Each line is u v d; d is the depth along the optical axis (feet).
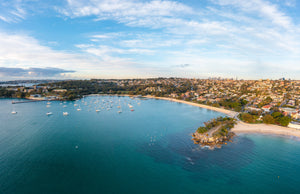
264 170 317.42
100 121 648.79
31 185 266.57
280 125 597.11
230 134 494.59
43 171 303.68
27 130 517.96
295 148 413.59
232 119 638.94
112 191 258.57
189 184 276.21
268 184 279.28
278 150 400.47
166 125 602.03
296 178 296.10
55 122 619.67
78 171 306.35
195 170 313.73
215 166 327.67
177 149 397.39
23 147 396.98
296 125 561.43
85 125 587.68
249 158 359.66
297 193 260.42
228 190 264.11
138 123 626.23
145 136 482.28
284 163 342.85
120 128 557.74
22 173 296.30
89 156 360.69
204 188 267.80
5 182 271.90
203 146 414.21
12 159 341.82
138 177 292.40
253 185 276.41
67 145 412.98
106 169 314.55
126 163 335.06
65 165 324.60
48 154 365.81
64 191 256.11
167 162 340.39
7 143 417.90
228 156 366.02
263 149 404.77
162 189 264.52
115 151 385.09
